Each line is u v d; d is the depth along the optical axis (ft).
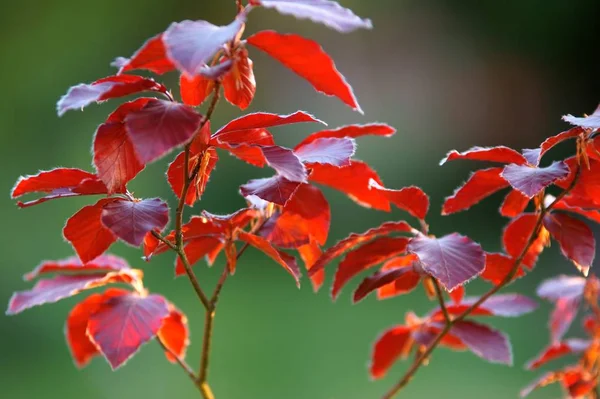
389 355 6.72
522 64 31.86
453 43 32.09
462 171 29.81
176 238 4.90
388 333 6.61
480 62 31.96
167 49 3.47
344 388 15.17
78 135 25.75
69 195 4.82
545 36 31.40
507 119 31.89
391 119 31.58
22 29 26.07
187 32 3.59
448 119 31.83
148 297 5.55
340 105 30.55
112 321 5.24
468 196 5.54
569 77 31.65
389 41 31.96
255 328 18.69
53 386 15.83
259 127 4.67
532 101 31.83
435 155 30.50
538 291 7.20
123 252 22.72
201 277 22.15
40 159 25.11
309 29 31.27
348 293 20.95
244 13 3.62
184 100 4.76
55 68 26.53
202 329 18.56
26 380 16.16
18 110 25.72
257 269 23.41
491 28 31.83
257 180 5.07
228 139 4.92
